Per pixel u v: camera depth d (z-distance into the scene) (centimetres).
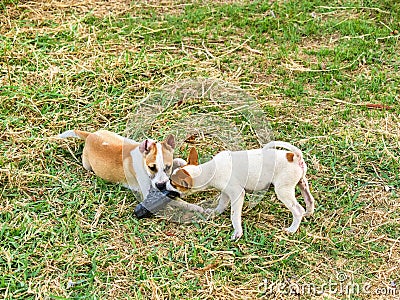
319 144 344
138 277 285
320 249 295
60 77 386
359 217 309
